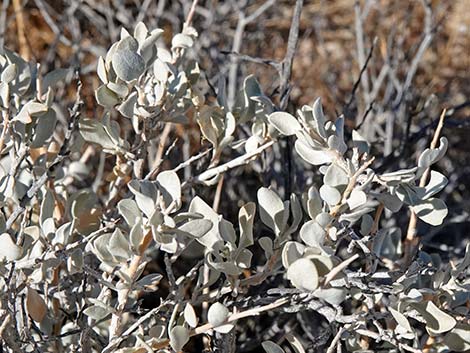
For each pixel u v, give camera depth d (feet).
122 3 4.50
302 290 1.21
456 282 1.43
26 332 1.49
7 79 1.52
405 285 1.42
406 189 1.41
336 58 5.34
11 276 1.42
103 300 1.53
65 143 1.60
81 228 1.65
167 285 2.35
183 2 4.12
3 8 3.53
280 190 2.29
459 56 5.14
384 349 1.75
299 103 4.63
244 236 1.42
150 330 1.42
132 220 1.30
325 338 1.49
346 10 5.75
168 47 4.48
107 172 2.89
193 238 1.40
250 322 2.10
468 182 3.46
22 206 1.52
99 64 1.54
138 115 1.58
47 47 4.71
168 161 2.76
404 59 4.33
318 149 1.39
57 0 4.95
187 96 1.63
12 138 1.55
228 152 2.67
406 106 3.24
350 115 2.97
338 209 1.37
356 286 1.44
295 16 2.18
